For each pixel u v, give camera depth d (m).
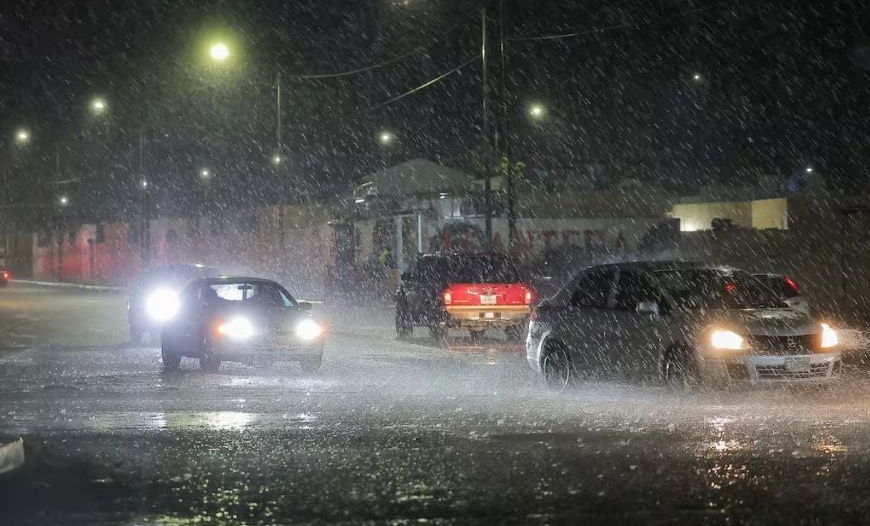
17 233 103.25
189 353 22.23
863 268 42.16
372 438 13.59
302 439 13.55
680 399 16.09
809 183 55.78
